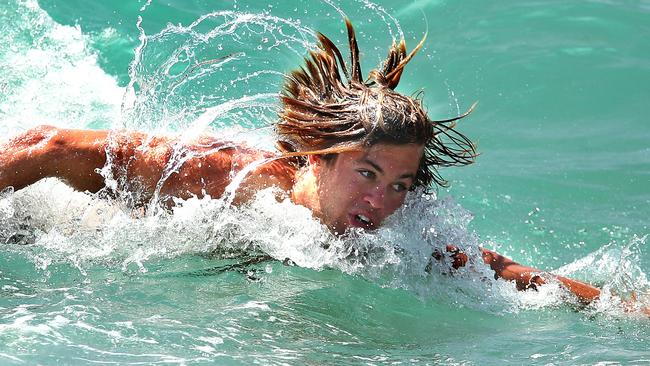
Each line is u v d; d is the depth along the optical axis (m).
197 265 13.65
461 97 23.61
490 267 14.23
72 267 13.36
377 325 12.66
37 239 14.02
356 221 13.31
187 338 11.55
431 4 26.58
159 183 13.84
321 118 13.43
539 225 18.41
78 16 22.78
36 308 12.00
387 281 13.77
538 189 20.05
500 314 13.48
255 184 13.84
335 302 13.03
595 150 21.92
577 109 23.66
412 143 12.92
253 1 23.86
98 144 13.75
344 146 12.95
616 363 11.79
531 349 12.23
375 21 24.61
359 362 11.47
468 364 11.66
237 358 11.17
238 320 12.20
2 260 13.41
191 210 13.79
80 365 10.66
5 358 10.62
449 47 25.33
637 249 17.16
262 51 21.06
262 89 19.47
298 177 13.85
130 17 22.91
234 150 14.20
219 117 18.11
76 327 11.55
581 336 12.75
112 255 13.73
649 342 12.61
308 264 13.72
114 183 13.84
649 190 20.08
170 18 23.02
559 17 27.16
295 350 11.59
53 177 13.64
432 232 13.88
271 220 13.74
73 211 14.08
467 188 19.92
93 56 21.39
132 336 11.47
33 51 21.09
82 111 18.97
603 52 25.72
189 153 13.94
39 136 13.70
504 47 25.62
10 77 19.83
